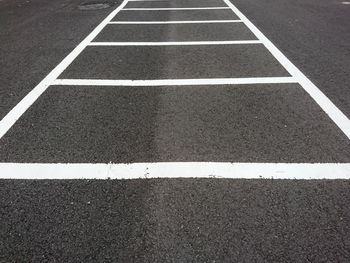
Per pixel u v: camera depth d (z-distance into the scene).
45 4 12.79
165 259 2.65
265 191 3.32
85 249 2.73
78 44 7.80
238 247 2.73
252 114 4.69
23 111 4.84
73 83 5.73
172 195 3.29
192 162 3.74
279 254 2.67
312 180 3.46
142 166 3.69
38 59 6.91
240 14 10.55
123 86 5.58
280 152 3.88
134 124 4.47
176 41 7.91
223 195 3.28
